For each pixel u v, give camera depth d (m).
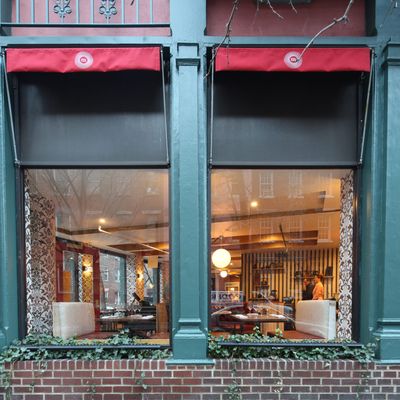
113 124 4.53
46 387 4.13
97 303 5.43
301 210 5.27
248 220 5.12
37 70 4.13
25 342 4.32
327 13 4.54
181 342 4.15
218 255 4.81
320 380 4.12
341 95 4.54
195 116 4.26
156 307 4.86
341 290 4.85
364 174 4.44
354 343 4.30
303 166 4.52
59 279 5.56
